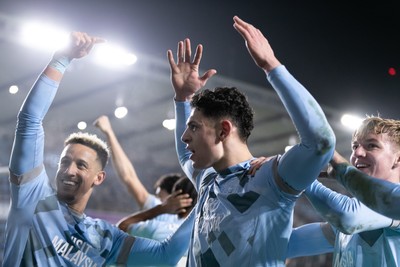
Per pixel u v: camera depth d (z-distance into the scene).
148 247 2.53
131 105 11.81
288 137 13.20
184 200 3.25
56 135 12.68
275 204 1.91
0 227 7.93
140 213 3.36
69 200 2.47
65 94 11.34
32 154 2.26
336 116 11.52
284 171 1.85
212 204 2.01
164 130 13.71
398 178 2.30
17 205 2.29
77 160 2.48
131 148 14.39
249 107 2.12
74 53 2.32
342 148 13.90
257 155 14.74
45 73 2.27
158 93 11.02
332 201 2.03
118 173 3.88
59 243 2.33
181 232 2.50
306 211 12.81
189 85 2.59
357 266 2.20
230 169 2.04
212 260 1.92
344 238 2.29
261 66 1.90
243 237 1.89
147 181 13.81
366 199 1.80
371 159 2.25
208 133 2.04
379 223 2.08
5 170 5.67
